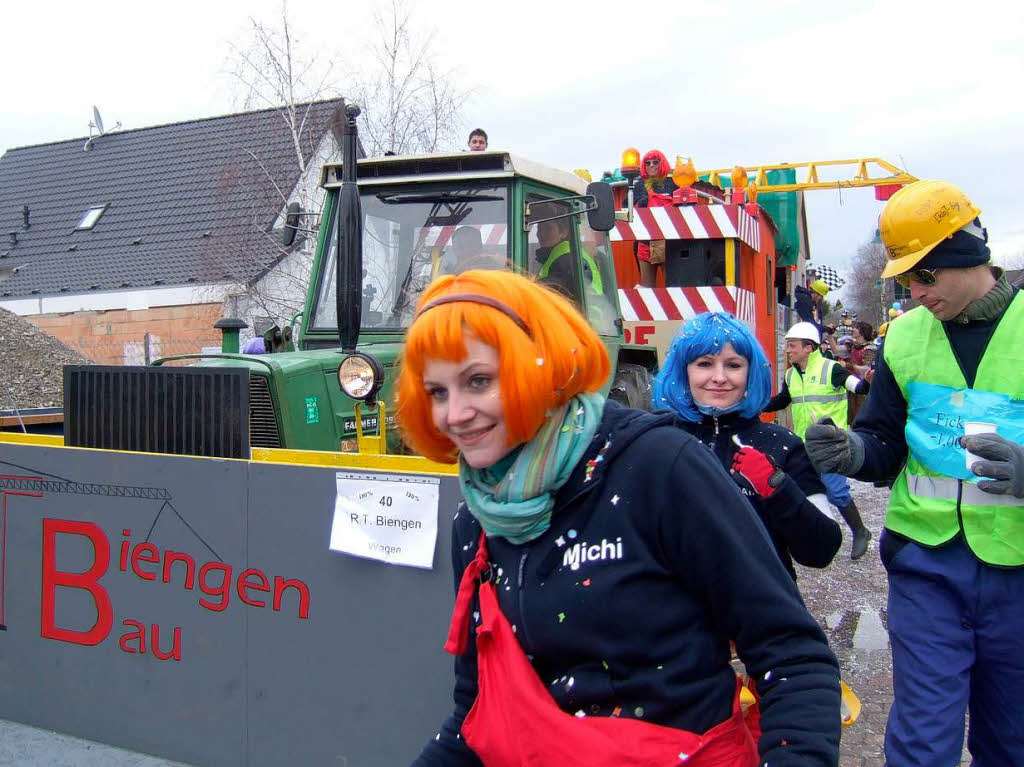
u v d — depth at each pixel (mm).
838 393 7332
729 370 2643
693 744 1453
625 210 8086
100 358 20516
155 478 3166
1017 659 2430
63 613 3371
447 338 1501
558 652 1513
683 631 1494
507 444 1539
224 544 3039
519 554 1576
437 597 2676
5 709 3502
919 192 2469
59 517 3373
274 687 2955
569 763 1447
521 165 4852
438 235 4949
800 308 12523
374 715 2787
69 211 24391
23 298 21438
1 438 3564
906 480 2609
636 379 6266
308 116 14984
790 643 1459
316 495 2877
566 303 1582
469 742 1619
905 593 2562
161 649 3172
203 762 3094
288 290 14609
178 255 21125
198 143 25141
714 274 8320
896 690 2553
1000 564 2412
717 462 1542
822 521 2414
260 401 3836
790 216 11359
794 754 1369
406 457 2740
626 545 1487
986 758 2584
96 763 3223
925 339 2578
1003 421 2439
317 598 2877
